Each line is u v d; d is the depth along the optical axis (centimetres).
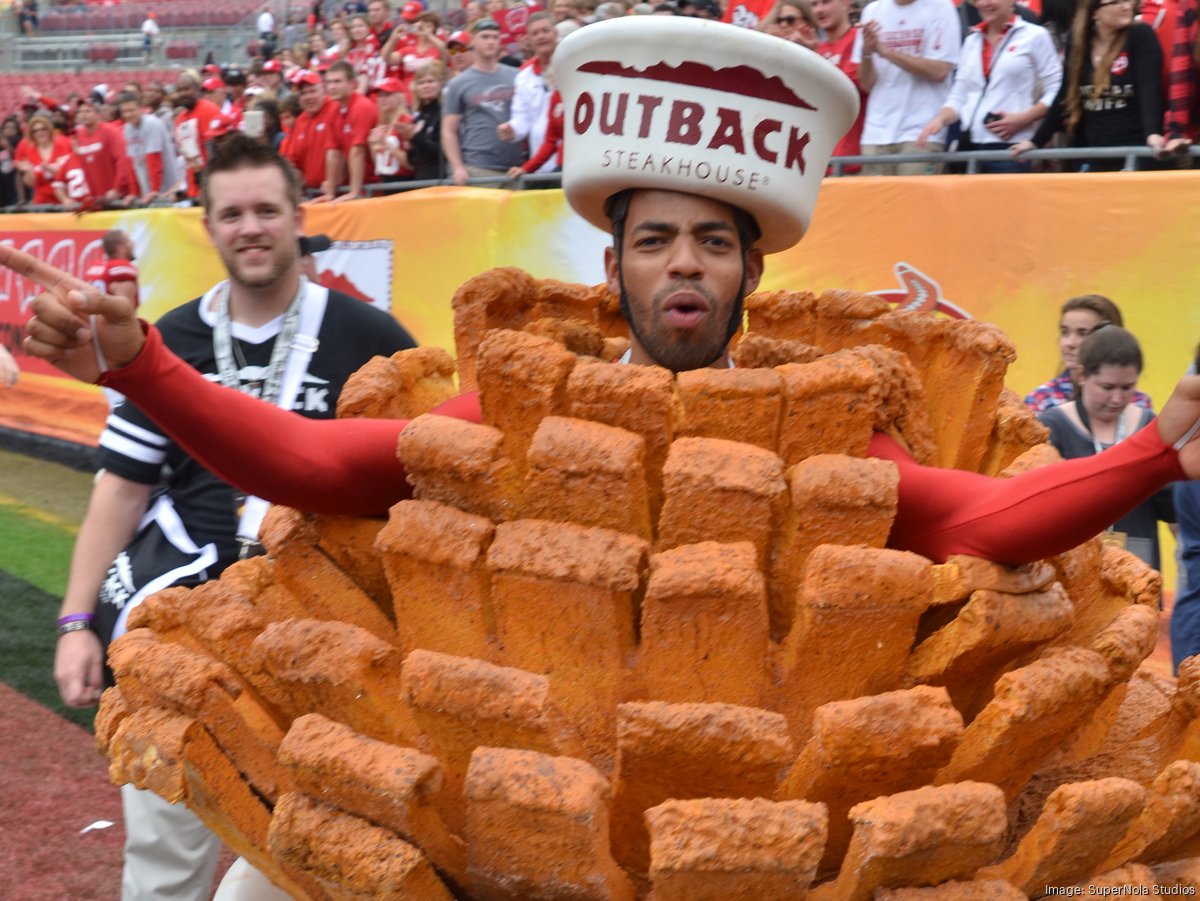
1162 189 411
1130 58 456
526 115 702
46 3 2350
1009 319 451
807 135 167
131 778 145
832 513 141
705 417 148
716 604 134
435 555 143
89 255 1015
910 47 515
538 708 128
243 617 155
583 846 123
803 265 504
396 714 141
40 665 599
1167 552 413
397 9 1241
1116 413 363
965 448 175
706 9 613
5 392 1155
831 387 148
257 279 267
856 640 137
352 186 788
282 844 133
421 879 131
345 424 159
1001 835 124
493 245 647
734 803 120
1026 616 140
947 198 462
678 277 170
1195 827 143
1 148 1388
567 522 143
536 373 147
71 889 396
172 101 1104
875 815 120
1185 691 152
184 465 266
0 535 831
